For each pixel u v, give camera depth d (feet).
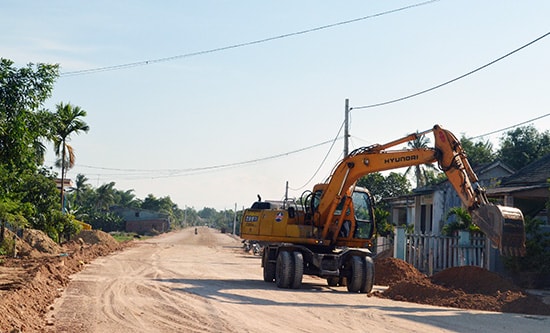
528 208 88.17
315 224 68.44
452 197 119.03
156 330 35.76
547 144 178.60
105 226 339.77
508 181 100.89
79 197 348.59
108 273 75.82
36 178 135.33
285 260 63.98
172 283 64.13
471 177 54.03
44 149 70.69
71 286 58.90
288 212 69.56
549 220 78.74
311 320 40.88
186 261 109.09
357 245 69.62
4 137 57.16
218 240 273.13
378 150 63.62
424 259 82.28
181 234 369.30
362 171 63.77
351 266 63.98
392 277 76.23
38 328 35.29
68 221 141.18
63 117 148.25
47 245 119.75
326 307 48.11
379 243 108.06
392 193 189.88
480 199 52.60
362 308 48.14
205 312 43.06
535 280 68.90
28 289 46.73
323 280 80.38
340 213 68.54
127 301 48.29
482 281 56.24
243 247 188.44
